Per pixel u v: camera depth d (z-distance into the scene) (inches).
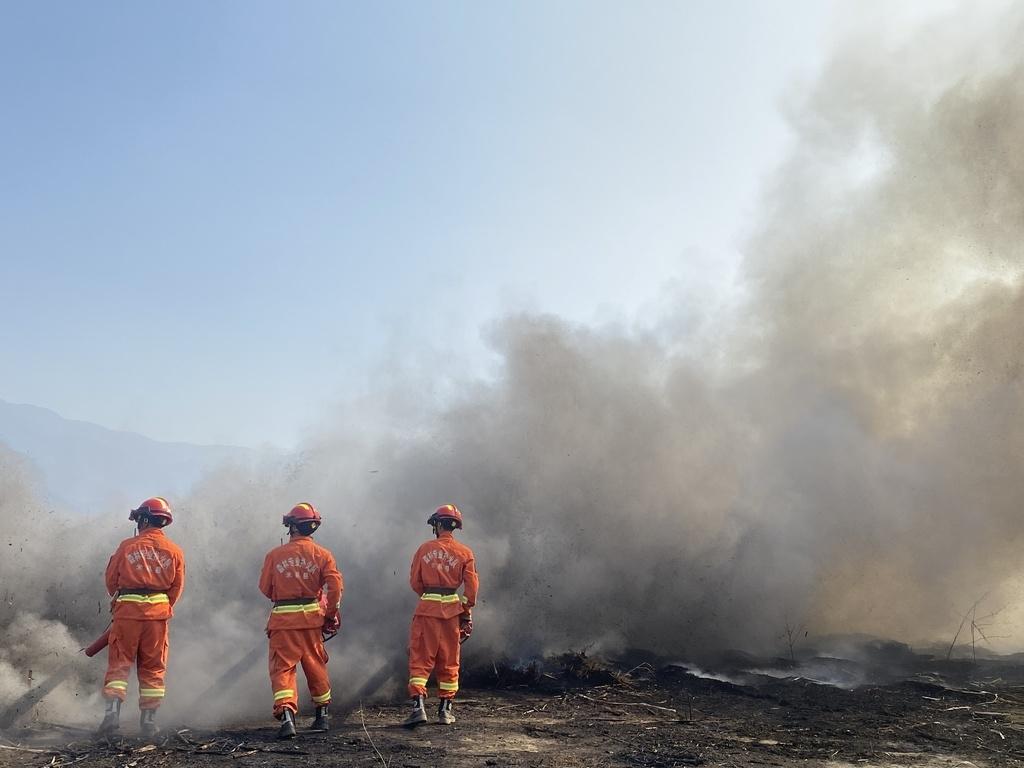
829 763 218.4
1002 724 266.5
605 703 313.3
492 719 283.7
